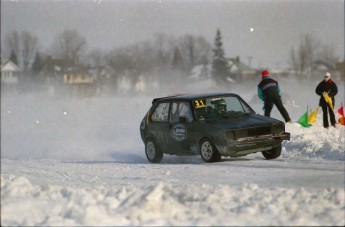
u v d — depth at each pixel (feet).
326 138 143.84
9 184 77.30
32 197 71.41
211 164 121.60
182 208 66.28
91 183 101.14
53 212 65.46
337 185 89.66
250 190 73.46
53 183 102.47
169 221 61.98
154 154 137.69
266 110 165.37
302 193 71.72
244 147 122.83
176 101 134.51
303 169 109.60
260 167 114.32
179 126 131.23
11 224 62.69
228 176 103.60
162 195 70.18
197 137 127.54
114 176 110.52
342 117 171.12
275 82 164.66
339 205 67.31
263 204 66.69
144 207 64.95
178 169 115.24
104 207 65.57
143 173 112.47
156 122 137.69
